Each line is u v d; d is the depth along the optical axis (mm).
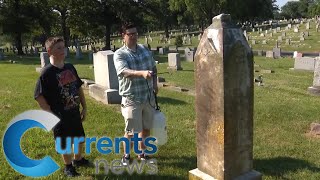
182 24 87812
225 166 3443
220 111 3350
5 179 4699
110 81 10102
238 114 3406
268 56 26281
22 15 43906
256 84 13398
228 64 3238
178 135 6539
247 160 3592
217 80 3312
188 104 9562
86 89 12477
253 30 61312
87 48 48969
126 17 47500
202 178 3635
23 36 57812
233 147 3449
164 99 10344
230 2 57438
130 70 4430
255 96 10805
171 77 15734
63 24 48656
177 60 19156
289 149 5777
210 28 3391
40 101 4430
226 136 3377
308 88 11773
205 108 3545
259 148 5828
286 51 32156
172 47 42031
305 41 38500
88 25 48062
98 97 10547
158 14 51719
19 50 44188
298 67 18078
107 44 48781
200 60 3486
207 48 3375
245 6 65500
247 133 3518
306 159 5336
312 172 4832
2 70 20500
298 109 8789
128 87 4695
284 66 20250
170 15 71062
